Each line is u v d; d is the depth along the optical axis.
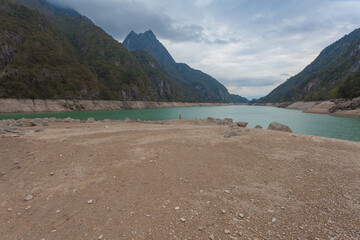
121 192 5.70
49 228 4.11
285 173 7.15
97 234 3.90
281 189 5.89
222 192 5.71
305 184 6.21
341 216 4.46
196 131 17.30
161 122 30.73
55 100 89.75
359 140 26.11
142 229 4.05
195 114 85.19
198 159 8.83
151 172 7.23
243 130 16.73
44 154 9.35
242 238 3.78
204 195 5.53
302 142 12.06
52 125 20.91
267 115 80.00
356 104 68.31
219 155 9.45
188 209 4.81
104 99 120.75
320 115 73.50
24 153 9.51
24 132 14.82
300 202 5.12
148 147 10.96
